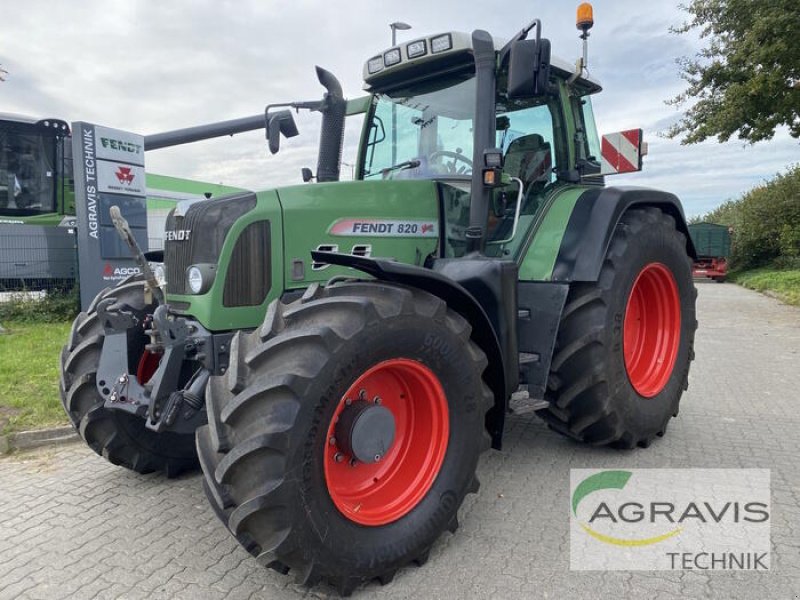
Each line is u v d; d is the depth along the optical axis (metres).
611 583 2.50
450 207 3.63
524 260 3.70
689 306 4.36
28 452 4.21
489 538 2.87
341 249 3.21
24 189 10.95
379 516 2.51
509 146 3.84
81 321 3.61
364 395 2.61
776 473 3.58
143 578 2.57
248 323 2.96
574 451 4.00
